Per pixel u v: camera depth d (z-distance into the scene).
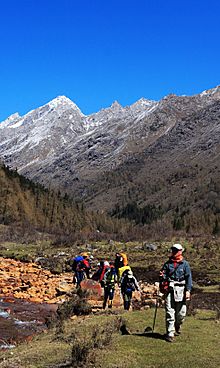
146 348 10.44
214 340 11.18
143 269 39.56
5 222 98.62
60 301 24.36
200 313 15.88
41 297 25.22
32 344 12.61
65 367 9.68
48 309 22.25
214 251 49.59
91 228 122.25
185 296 10.88
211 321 13.88
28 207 114.06
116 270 17.20
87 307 17.22
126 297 16.69
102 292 20.86
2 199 108.50
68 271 38.94
